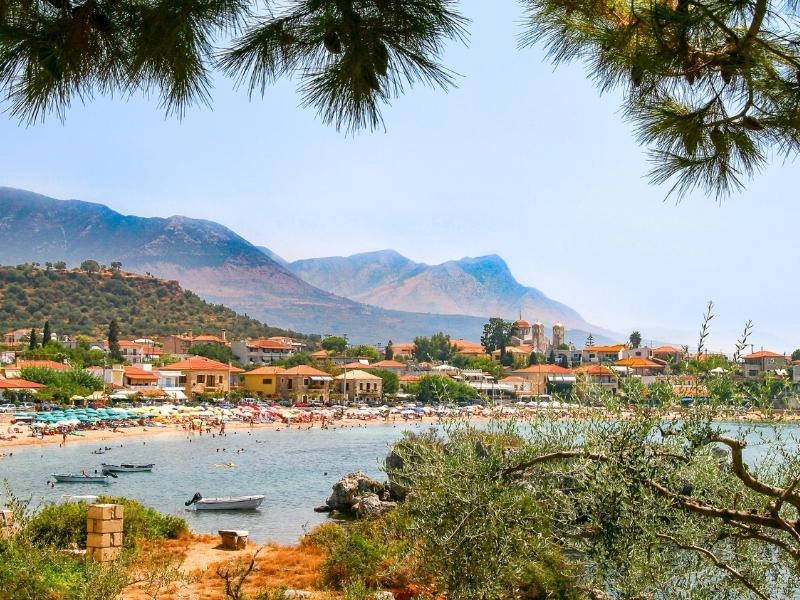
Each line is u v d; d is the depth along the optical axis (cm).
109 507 2156
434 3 420
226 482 6588
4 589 1545
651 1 522
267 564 2616
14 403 11812
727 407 726
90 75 434
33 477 6525
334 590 2136
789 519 765
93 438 10094
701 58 544
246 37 437
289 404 16788
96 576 1653
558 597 777
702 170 589
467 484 826
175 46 420
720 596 748
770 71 539
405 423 14325
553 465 800
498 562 802
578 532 761
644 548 698
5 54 416
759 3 489
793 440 730
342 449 9844
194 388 16325
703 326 752
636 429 711
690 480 743
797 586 752
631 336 10156
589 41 580
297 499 5544
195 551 2941
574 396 806
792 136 556
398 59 439
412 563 996
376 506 4328
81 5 419
